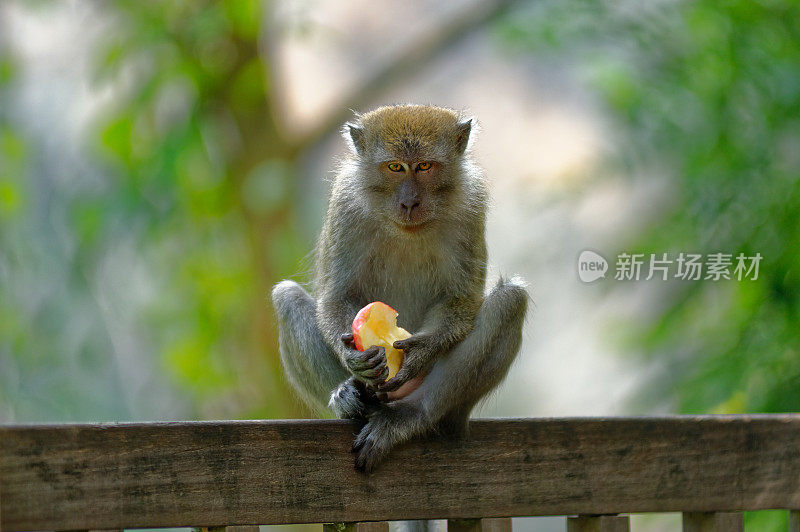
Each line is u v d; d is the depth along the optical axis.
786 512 8.75
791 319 9.71
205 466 4.80
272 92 16.48
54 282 16.81
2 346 16.70
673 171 11.86
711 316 10.75
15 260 16.27
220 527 4.85
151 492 4.68
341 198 7.19
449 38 16.98
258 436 4.94
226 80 16.19
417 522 6.74
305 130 16.88
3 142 16.30
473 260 7.00
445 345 6.21
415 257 7.16
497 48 16.33
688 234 10.87
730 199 10.53
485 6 16.89
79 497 4.54
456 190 7.01
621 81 12.73
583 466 5.55
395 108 7.30
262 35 16.17
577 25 13.66
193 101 16.09
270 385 15.93
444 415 5.57
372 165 7.00
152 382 18.61
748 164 10.60
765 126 10.79
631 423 5.64
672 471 5.69
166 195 15.95
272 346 15.95
